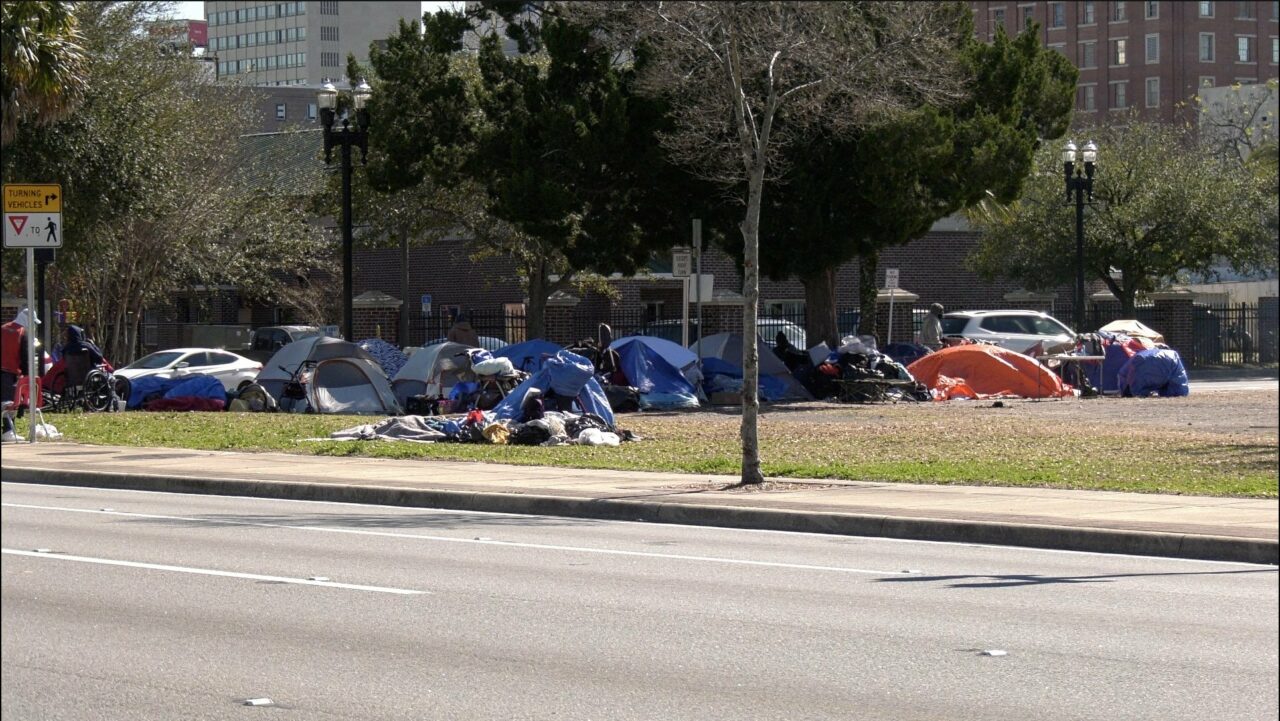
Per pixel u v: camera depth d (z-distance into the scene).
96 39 36.06
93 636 8.87
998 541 13.88
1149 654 8.50
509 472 18.94
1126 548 13.23
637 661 8.27
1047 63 36.94
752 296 17.50
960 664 8.22
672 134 30.91
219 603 10.02
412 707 7.20
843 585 11.05
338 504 17.05
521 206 31.97
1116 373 35.19
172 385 31.16
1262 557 12.57
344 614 9.66
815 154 32.03
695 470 19.11
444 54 34.91
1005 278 57.31
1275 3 88.06
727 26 19.50
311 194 49.03
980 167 32.53
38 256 31.38
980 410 29.73
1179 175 50.38
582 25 31.05
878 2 25.47
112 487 19.00
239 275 48.97
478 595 10.45
